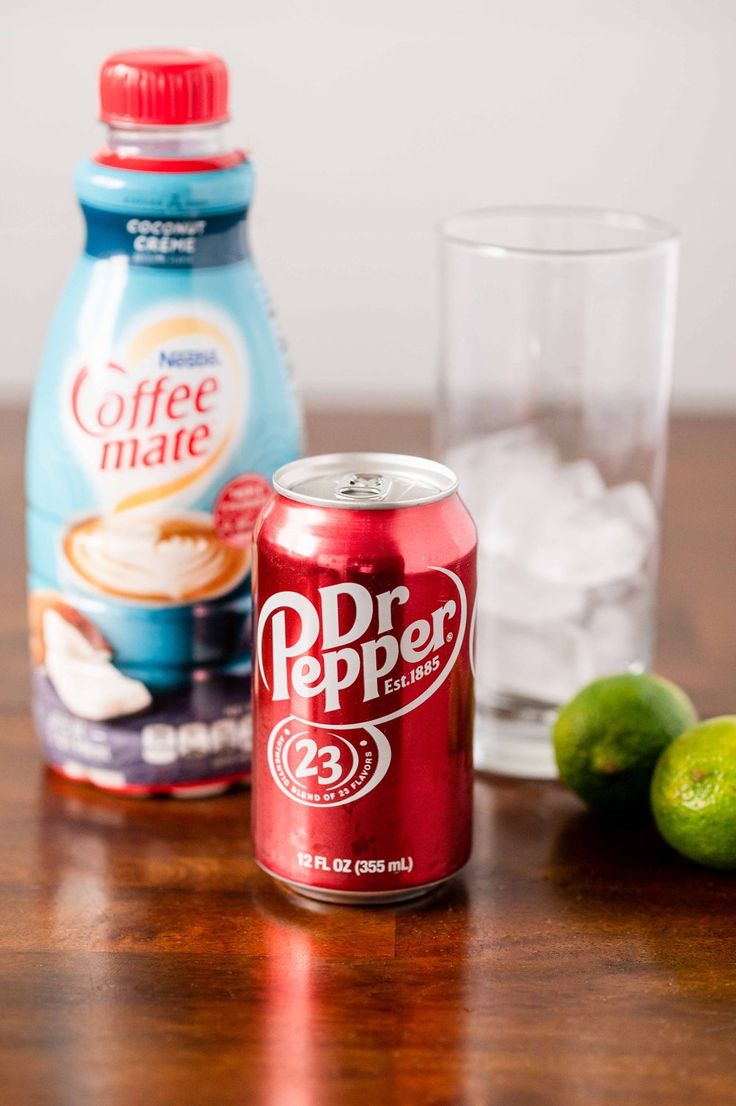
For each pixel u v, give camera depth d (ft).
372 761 2.57
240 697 2.86
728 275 4.61
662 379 2.93
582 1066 2.41
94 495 2.77
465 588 2.58
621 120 4.45
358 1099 2.37
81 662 2.83
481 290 2.89
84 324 2.75
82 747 2.87
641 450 2.92
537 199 4.54
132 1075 2.40
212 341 2.75
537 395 2.90
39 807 2.87
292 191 4.53
